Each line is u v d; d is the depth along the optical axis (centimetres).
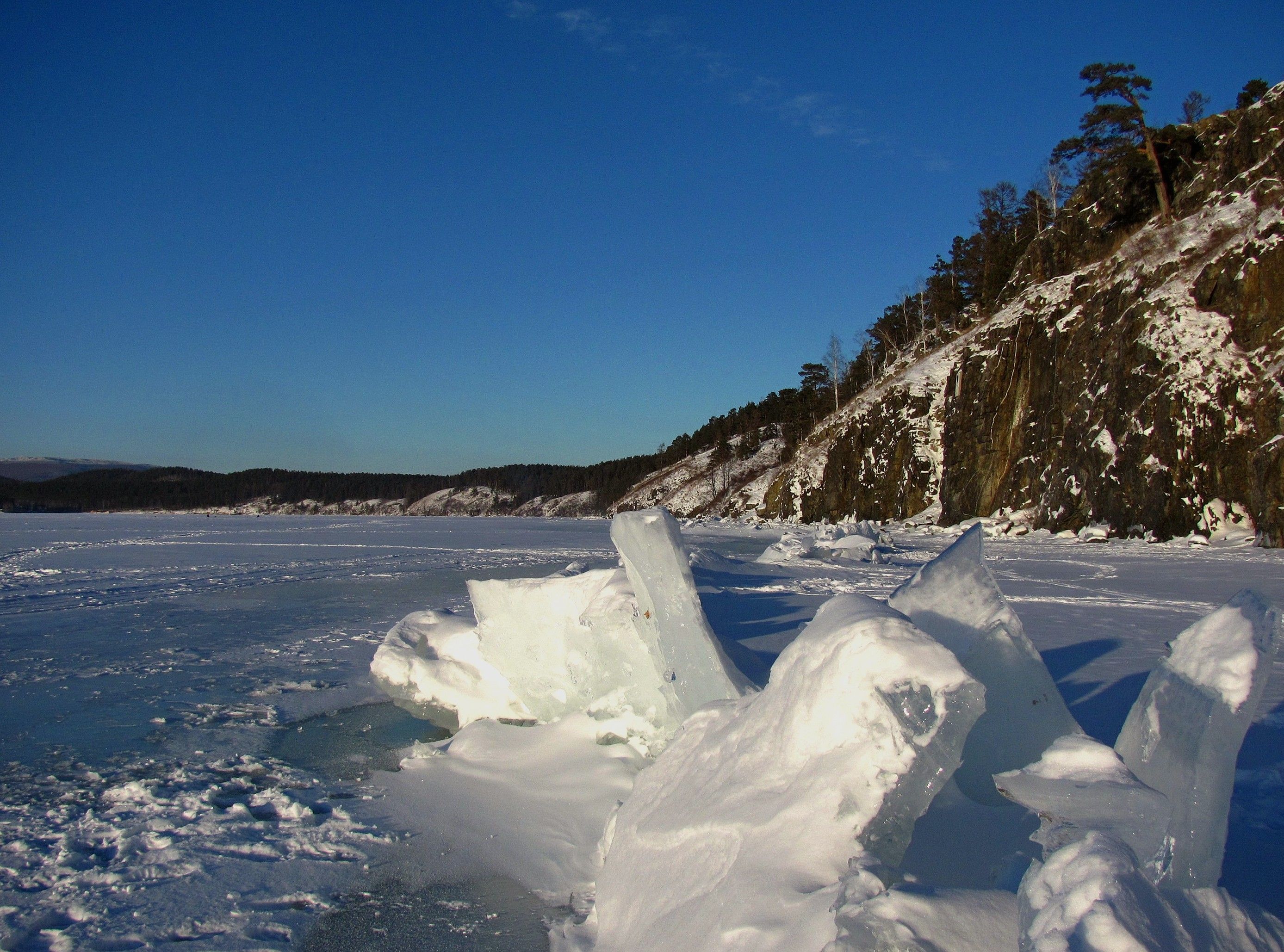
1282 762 457
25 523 6531
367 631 1184
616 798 470
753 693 419
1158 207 4034
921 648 265
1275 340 2847
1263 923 203
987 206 6819
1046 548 2839
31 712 752
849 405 6544
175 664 959
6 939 353
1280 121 3275
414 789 538
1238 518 2817
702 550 1991
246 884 406
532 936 352
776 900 234
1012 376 4188
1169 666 266
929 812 294
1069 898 186
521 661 635
